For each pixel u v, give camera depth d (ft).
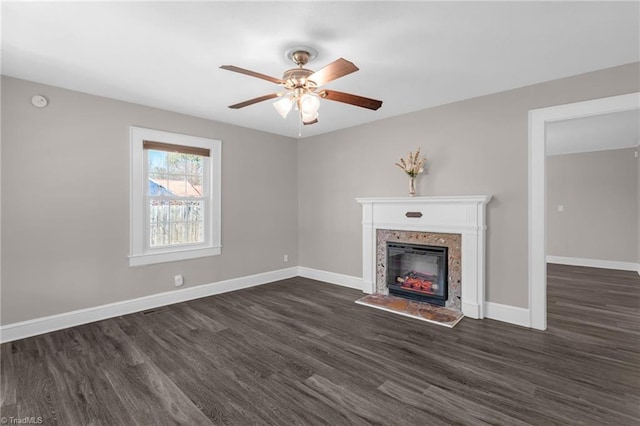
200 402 6.48
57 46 7.69
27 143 9.70
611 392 6.75
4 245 9.35
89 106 10.84
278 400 6.55
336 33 7.16
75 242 10.59
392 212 13.35
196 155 13.78
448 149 12.09
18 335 9.51
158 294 12.55
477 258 11.07
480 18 6.59
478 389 6.89
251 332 10.01
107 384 7.10
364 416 6.04
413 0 5.98
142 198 12.10
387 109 12.75
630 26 6.88
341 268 15.85
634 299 13.56
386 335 9.77
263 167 16.14
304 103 7.06
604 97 9.04
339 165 15.81
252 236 15.70
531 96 10.25
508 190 10.73
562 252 22.48
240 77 9.58
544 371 7.62
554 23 6.77
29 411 6.19
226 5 6.12
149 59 8.39
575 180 21.99
